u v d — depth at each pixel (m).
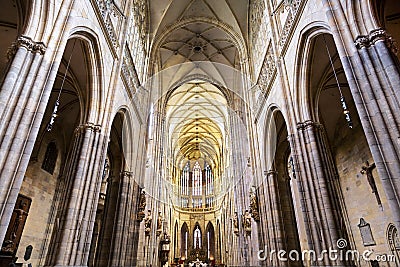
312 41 10.85
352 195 16.53
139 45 19.38
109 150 17.36
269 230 15.36
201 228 46.28
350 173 16.75
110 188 16.66
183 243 45.25
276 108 14.85
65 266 8.36
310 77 11.46
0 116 5.91
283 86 12.73
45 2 7.47
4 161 5.75
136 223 16.38
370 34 6.98
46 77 6.94
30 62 6.76
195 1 24.17
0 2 11.08
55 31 7.52
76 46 11.55
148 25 23.00
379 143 6.09
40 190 16.50
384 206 13.82
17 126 6.11
